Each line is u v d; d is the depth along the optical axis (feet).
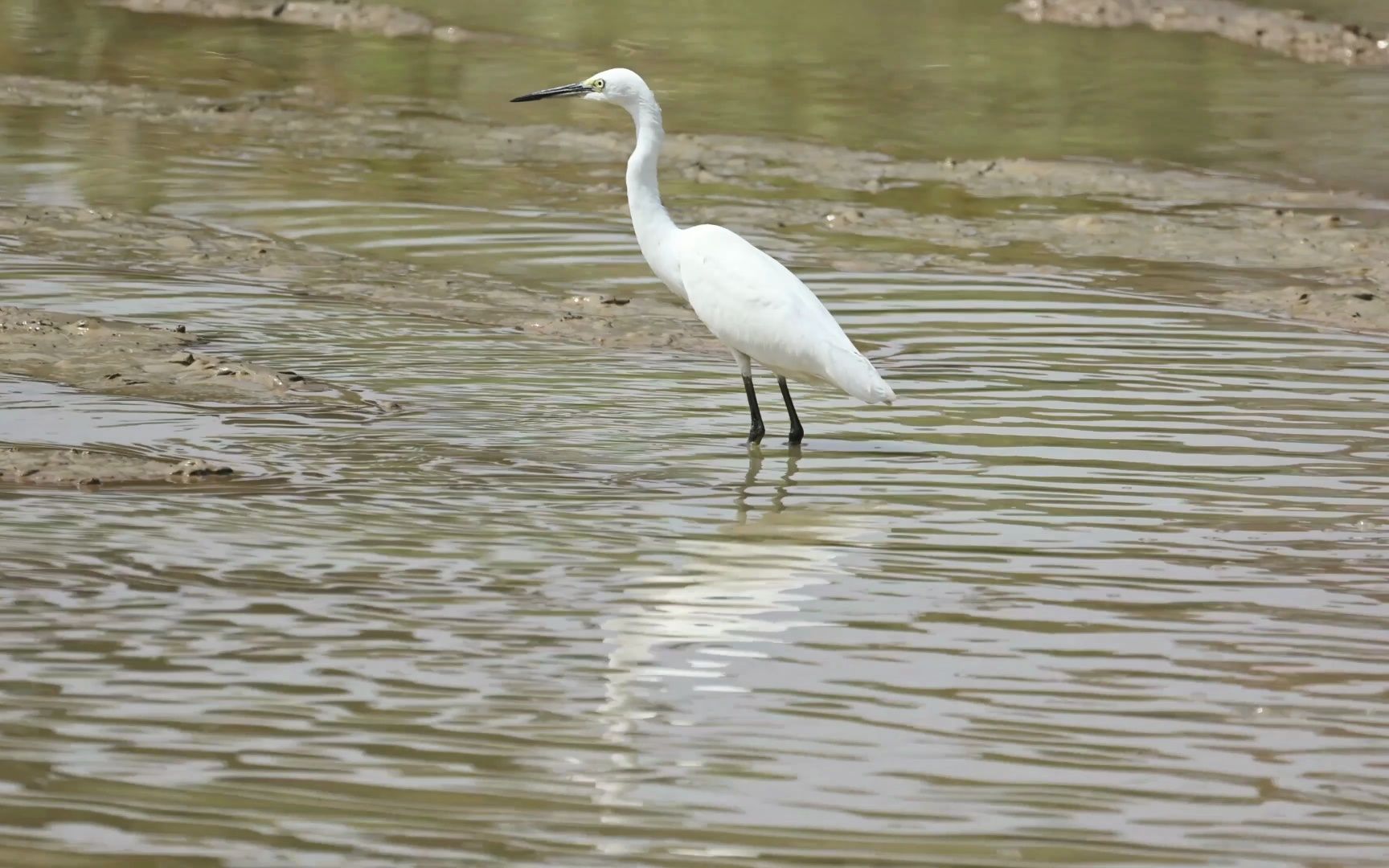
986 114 92.84
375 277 58.95
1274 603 31.65
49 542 32.89
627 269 61.72
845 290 59.11
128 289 55.88
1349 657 29.12
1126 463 40.65
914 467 40.29
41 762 23.76
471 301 56.18
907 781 24.06
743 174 78.23
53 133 82.23
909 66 104.83
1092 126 90.58
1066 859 21.90
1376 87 102.42
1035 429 43.50
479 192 73.82
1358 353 51.70
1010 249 66.08
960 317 55.62
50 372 45.21
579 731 25.43
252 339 50.34
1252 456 41.32
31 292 54.90
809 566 33.22
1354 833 22.88
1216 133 89.40
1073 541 35.01
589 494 37.58
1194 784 24.20
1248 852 22.26
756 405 42.65
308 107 90.74
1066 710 26.68
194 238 63.41
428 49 106.73
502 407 44.45
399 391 45.55
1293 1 124.98
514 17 116.47
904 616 30.66
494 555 33.27
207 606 29.96
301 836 21.89
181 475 37.35
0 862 20.95
